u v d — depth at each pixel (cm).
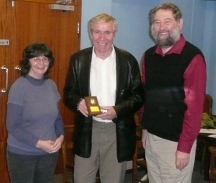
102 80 254
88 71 255
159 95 245
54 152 251
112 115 246
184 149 236
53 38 379
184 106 238
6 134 361
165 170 251
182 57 235
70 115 402
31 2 360
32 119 240
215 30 543
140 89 259
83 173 262
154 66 249
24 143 241
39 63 242
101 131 256
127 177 424
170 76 239
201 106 234
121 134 256
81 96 258
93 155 260
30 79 244
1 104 355
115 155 260
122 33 468
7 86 356
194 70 231
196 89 231
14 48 356
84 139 257
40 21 368
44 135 243
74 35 393
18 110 236
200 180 430
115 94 255
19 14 354
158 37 239
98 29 245
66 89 264
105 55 254
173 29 235
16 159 243
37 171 250
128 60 258
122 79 255
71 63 262
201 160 472
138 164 367
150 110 253
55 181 387
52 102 250
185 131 236
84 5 396
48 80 257
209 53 549
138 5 477
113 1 454
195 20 526
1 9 344
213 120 425
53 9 373
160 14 237
